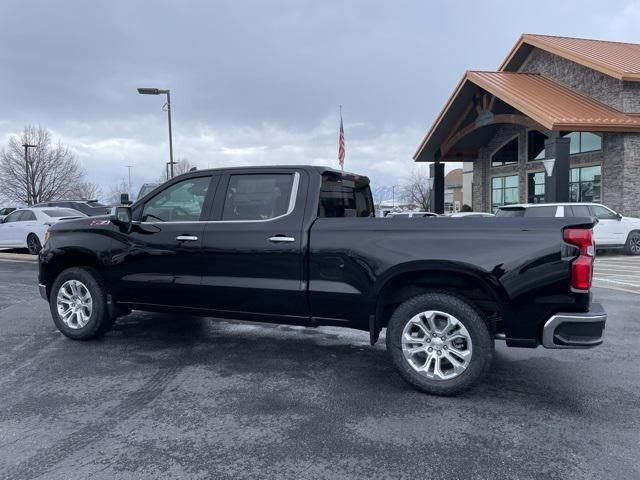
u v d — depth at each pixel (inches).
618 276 462.0
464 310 165.5
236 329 263.3
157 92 887.1
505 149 1116.5
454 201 3036.4
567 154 713.6
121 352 220.7
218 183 209.5
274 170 202.5
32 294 370.9
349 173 227.0
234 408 160.4
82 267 234.5
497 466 125.4
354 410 159.2
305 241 187.6
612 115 759.7
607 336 247.6
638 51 931.3
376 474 121.8
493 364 205.3
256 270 195.8
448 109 1019.3
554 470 123.3
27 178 1685.5
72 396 169.8
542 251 159.5
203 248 204.7
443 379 169.0
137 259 218.4
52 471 122.5
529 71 1013.2
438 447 135.1
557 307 159.2
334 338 246.8
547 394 172.4
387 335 176.7
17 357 212.7
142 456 130.0
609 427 146.9
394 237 175.5
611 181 802.8
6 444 136.1
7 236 653.3
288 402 165.5
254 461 127.8
